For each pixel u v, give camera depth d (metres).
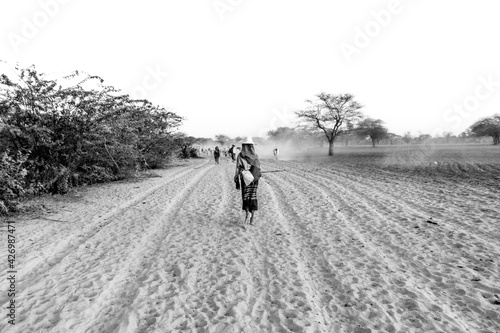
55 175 11.36
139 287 4.39
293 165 27.58
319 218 7.92
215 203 9.98
